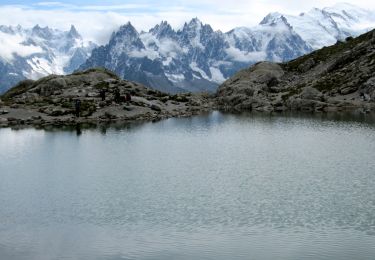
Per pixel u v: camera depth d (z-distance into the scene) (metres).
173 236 52.91
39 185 73.00
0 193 69.06
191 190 69.12
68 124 141.62
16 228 55.97
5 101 173.38
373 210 58.97
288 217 57.41
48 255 49.06
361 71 190.50
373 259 46.75
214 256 47.97
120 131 128.12
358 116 150.50
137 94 187.62
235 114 172.25
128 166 84.81
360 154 90.88
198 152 97.38
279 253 48.28
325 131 121.88
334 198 63.75
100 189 70.50
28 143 109.06
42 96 182.88
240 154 94.38
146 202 64.06
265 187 69.69
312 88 181.12
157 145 106.25
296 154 92.88
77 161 89.56
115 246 50.75
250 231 53.66
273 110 181.00
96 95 176.62
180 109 180.12
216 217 58.00
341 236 51.81
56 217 59.19
